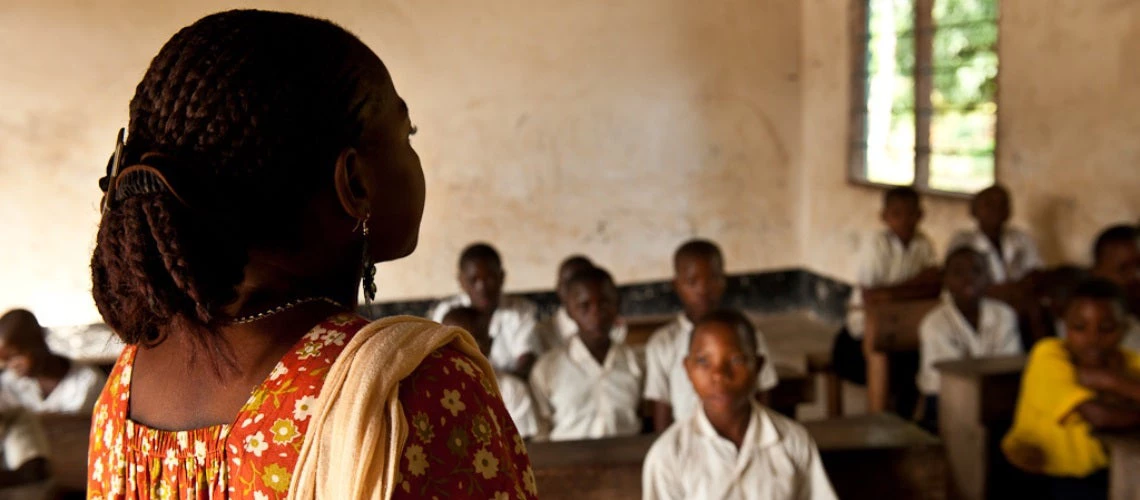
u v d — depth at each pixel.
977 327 3.31
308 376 0.55
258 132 0.55
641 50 5.82
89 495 0.65
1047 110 4.15
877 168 5.48
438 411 0.55
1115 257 3.28
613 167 5.88
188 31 0.58
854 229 5.64
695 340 1.96
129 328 0.59
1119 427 2.43
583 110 5.79
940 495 2.16
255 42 0.56
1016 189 4.38
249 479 0.55
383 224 0.63
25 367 2.91
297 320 0.59
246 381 0.57
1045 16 4.12
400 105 0.64
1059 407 2.53
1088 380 2.49
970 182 4.76
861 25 5.49
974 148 4.71
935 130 4.97
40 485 2.34
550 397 2.82
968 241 4.10
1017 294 3.63
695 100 5.95
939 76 4.91
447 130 5.61
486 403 0.58
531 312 3.60
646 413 2.96
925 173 5.06
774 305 6.28
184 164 0.55
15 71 5.03
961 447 2.86
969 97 4.72
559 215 5.84
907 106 5.18
